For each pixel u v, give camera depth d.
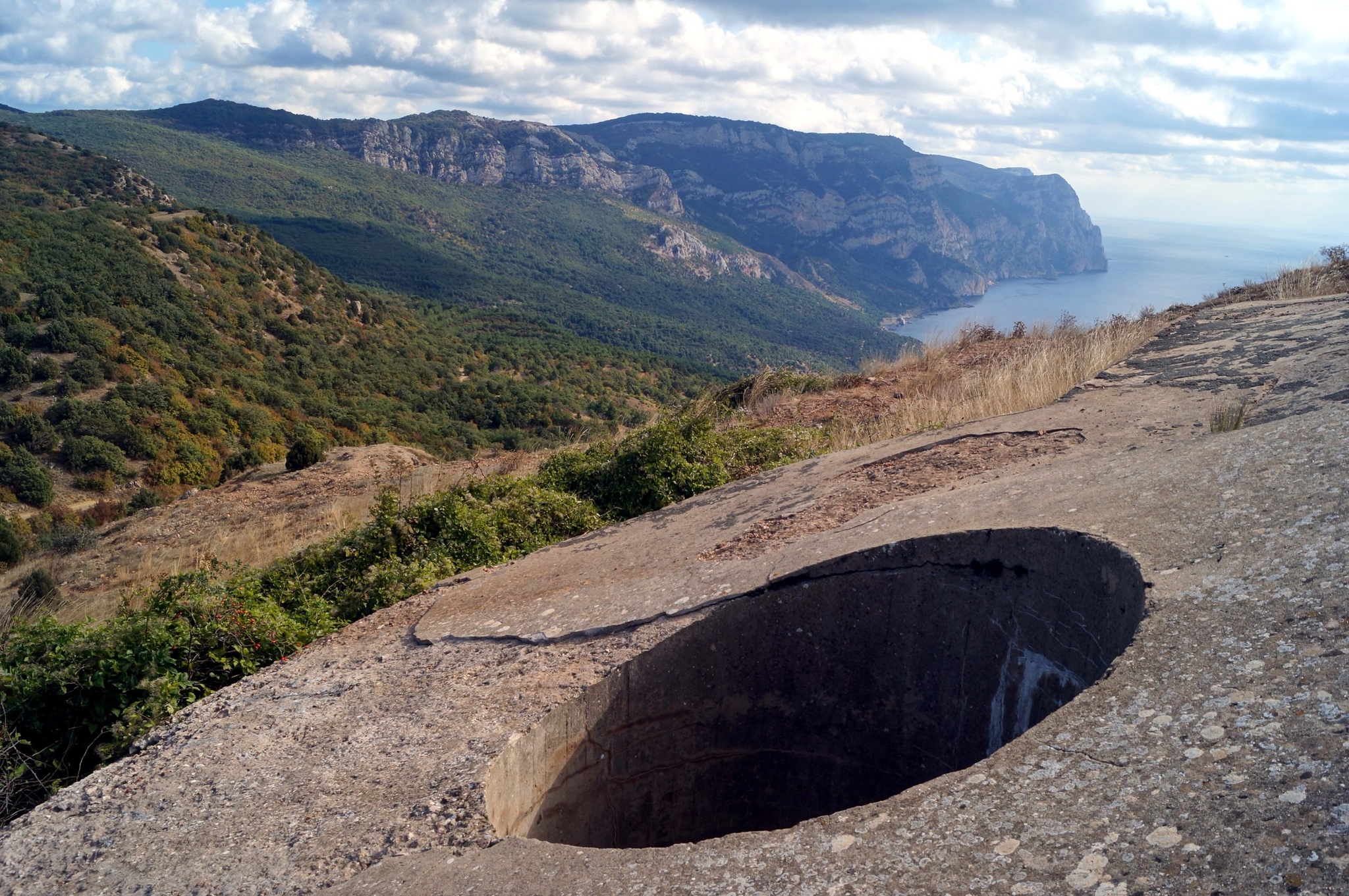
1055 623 3.21
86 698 4.46
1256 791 1.73
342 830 2.78
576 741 3.42
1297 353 5.61
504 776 3.01
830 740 3.85
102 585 11.03
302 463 17.45
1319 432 3.30
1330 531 2.55
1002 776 2.09
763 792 3.91
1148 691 2.19
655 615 3.87
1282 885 1.50
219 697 4.16
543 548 6.25
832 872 1.95
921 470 5.33
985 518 3.67
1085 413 5.59
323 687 4.03
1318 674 2.00
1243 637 2.24
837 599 3.75
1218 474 3.30
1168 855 1.66
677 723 3.71
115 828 3.10
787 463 7.75
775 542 4.64
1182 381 5.75
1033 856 1.79
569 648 3.83
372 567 6.37
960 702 3.58
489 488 7.73
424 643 4.36
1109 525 3.15
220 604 5.24
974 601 3.51
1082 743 2.10
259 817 2.98
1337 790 1.65
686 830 3.84
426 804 2.79
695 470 7.68
